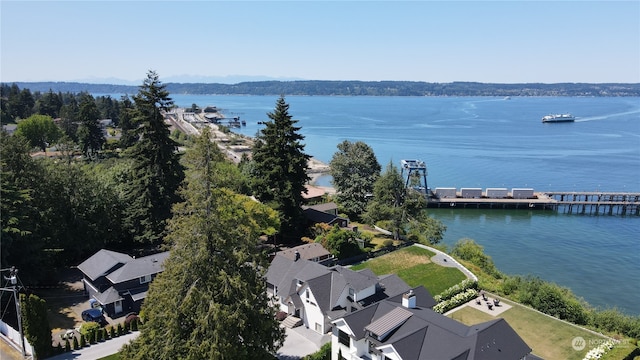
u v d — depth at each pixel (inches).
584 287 2593.5
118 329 1691.7
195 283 1100.5
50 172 2257.6
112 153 5044.3
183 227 1130.7
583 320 1956.2
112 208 2486.5
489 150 7450.8
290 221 2755.9
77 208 2303.2
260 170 2768.2
